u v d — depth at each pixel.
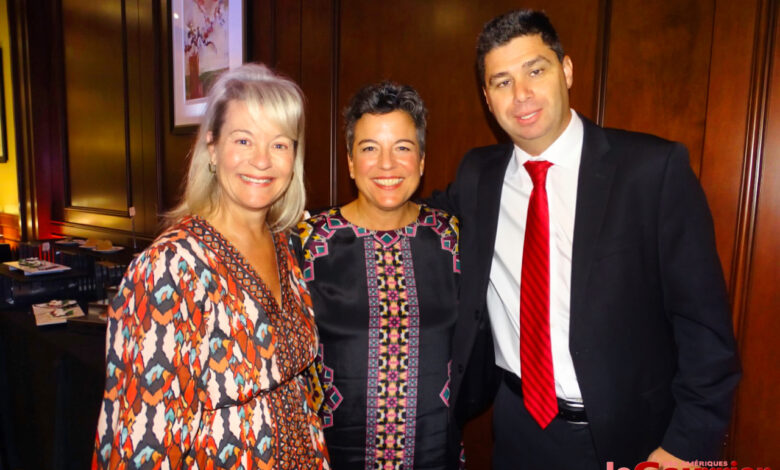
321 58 2.33
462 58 1.88
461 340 1.29
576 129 1.20
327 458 1.13
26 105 4.14
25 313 2.50
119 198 3.70
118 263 2.90
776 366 1.34
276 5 2.50
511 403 1.34
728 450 1.41
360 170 1.27
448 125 1.95
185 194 1.07
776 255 1.32
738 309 1.37
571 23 1.62
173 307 0.86
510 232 1.29
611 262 1.09
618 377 1.11
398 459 1.29
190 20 2.93
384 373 1.28
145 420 0.81
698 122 1.41
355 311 1.29
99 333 2.16
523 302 1.22
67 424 2.02
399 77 2.08
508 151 1.36
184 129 3.03
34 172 4.21
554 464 1.25
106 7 3.56
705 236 1.04
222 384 0.91
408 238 1.35
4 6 4.16
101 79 3.72
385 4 2.10
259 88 1.00
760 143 1.30
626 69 1.52
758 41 1.28
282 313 1.05
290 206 1.22
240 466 0.92
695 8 1.39
